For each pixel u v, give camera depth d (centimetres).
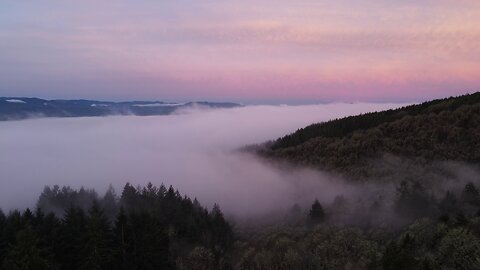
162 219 11162
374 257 7069
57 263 5797
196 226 11056
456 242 5894
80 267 5769
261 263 8894
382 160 16775
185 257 8806
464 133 15938
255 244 11112
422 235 7075
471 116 16650
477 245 5697
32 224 6806
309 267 8219
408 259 5044
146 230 6525
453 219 8075
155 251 6531
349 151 18850
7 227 6172
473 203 10288
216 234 11419
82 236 5884
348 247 8550
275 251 9300
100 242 5809
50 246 5816
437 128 16838
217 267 9075
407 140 17250
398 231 9375
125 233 6381
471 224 6956
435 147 15838
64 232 6172
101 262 5778
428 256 5769
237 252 10869
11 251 5194
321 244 8869
